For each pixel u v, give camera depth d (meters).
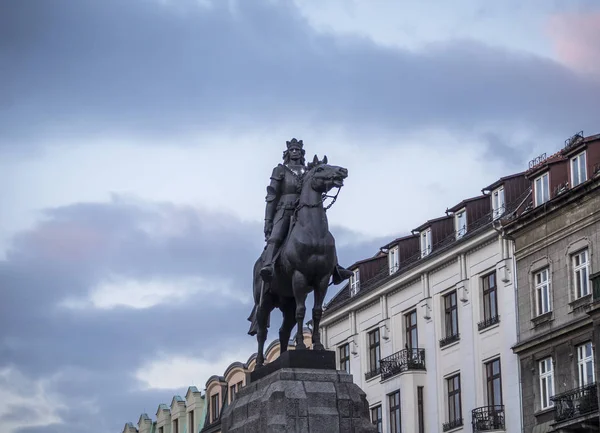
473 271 57.00
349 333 66.12
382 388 61.97
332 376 25.89
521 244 54.09
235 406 27.12
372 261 66.94
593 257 49.94
